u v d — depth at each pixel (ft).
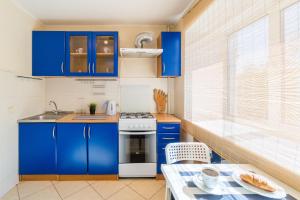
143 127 8.27
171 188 3.41
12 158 7.48
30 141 7.97
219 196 3.08
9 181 7.30
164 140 8.39
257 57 3.92
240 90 4.53
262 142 3.85
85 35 8.86
